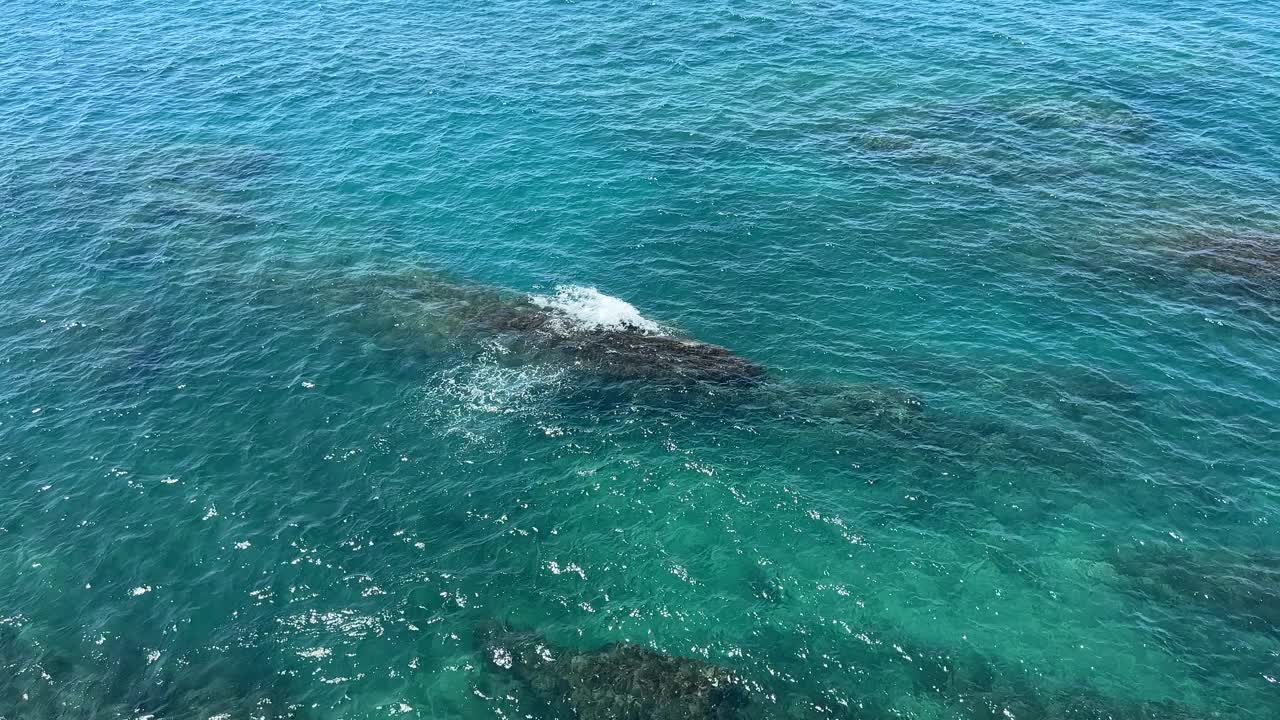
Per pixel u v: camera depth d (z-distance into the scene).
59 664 25.03
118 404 34.50
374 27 71.12
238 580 27.41
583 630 25.92
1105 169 49.28
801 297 40.28
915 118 55.47
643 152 52.47
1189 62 60.97
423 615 26.39
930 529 28.86
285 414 34.03
